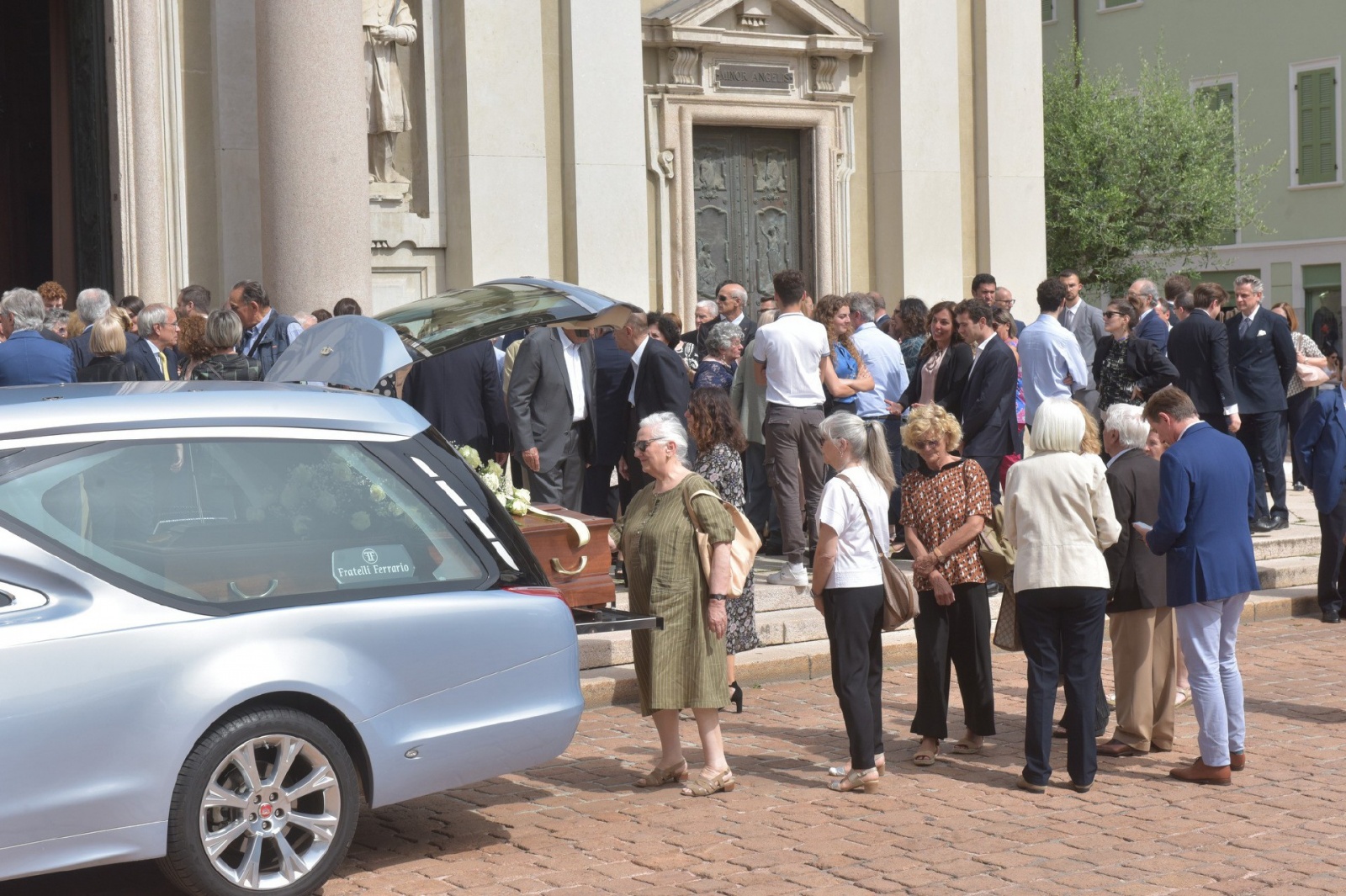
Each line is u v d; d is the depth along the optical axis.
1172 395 7.86
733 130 17.69
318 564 5.88
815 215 18.08
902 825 7.02
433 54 15.42
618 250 16.16
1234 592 7.67
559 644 6.38
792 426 11.20
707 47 17.09
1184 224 30.14
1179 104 30.52
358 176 13.82
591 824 7.01
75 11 14.91
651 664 7.43
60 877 6.25
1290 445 21.47
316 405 6.12
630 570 7.61
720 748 7.59
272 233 13.59
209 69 14.41
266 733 5.66
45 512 5.45
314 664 5.74
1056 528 7.58
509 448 10.87
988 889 6.11
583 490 11.60
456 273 15.55
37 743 5.24
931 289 18.47
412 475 6.20
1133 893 6.09
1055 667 7.67
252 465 5.86
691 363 13.39
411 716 5.98
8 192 19.11
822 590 7.58
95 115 14.59
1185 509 7.61
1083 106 29.97
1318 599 12.27
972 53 18.86
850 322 12.34
